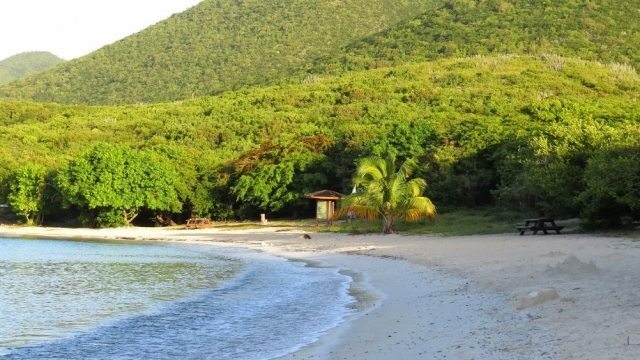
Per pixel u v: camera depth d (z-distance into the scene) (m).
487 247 28.31
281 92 121.75
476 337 11.78
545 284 16.44
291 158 67.38
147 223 73.25
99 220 68.38
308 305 17.84
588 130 38.59
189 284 23.48
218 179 71.25
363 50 175.25
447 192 55.19
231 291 21.33
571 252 22.83
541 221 34.34
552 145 39.09
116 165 66.06
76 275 26.89
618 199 30.78
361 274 24.47
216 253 37.72
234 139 93.81
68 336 14.80
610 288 14.74
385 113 92.62
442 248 29.81
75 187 65.81
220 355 12.43
